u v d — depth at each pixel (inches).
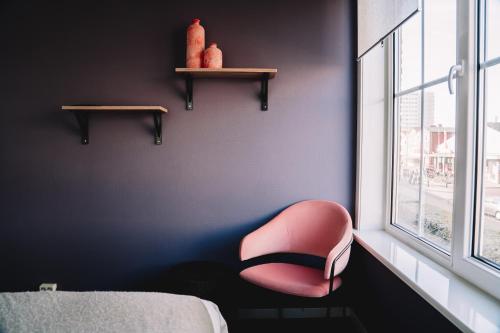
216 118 87.9
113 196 88.7
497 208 48.2
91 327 40.5
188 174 88.5
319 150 88.7
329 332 82.9
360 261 85.6
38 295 47.5
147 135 88.0
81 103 87.7
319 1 87.5
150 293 49.6
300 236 83.0
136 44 87.4
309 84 88.0
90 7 87.0
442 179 61.4
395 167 82.9
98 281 89.7
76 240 89.2
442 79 60.1
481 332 37.9
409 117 74.7
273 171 88.7
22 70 87.4
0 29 86.9
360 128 85.8
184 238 89.4
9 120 87.9
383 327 70.5
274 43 87.6
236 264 89.5
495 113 48.3
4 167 88.4
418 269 58.1
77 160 88.4
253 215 89.1
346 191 89.2
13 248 89.2
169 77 87.6
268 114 88.0
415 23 71.2
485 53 50.6
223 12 87.1
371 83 85.3
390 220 84.8
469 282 51.9
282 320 88.6
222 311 75.7
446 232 60.7
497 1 47.7
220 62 80.7
